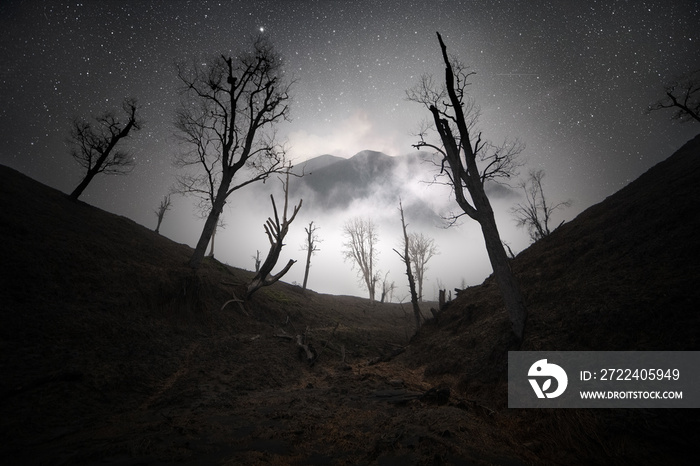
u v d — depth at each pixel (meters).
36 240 12.18
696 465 4.09
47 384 6.49
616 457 4.54
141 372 8.41
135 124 22.25
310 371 12.45
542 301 11.82
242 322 15.91
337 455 4.48
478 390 8.78
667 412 5.14
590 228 15.65
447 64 12.16
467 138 12.06
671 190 13.68
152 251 17.92
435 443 4.77
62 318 9.12
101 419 5.90
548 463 4.53
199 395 7.83
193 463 4.04
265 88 18.53
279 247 19.09
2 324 7.90
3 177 17.08
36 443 4.63
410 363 14.47
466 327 14.56
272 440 5.04
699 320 6.61
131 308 11.63
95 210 20.92
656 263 9.66
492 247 10.90
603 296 9.46
